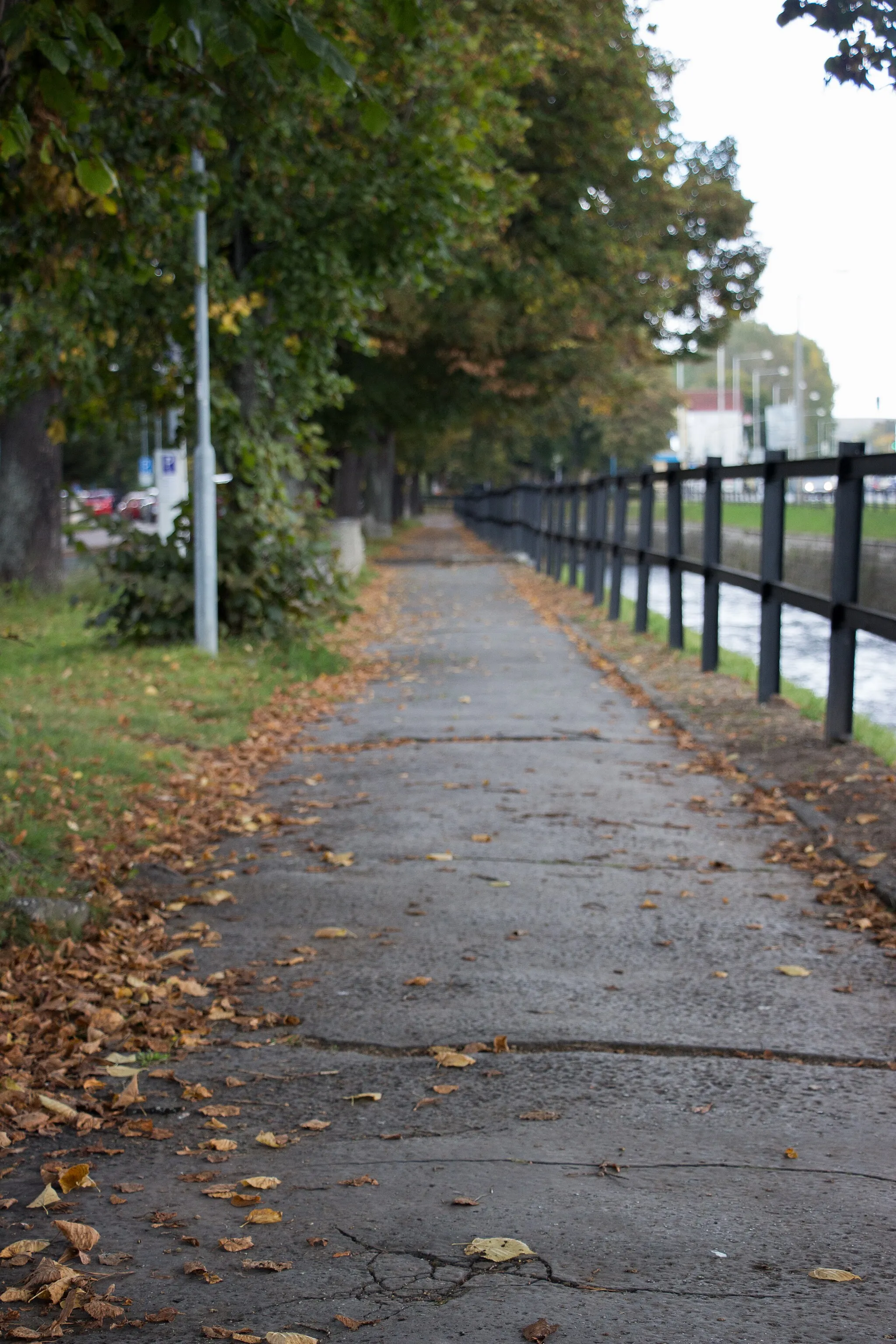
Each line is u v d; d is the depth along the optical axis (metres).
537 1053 4.45
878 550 22.42
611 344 32.75
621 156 27.88
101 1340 2.79
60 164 7.19
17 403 17.52
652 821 7.70
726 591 32.62
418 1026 4.71
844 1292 2.91
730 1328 2.77
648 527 17.41
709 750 9.64
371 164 14.12
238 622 15.55
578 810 7.98
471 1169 3.59
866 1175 3.51
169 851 7.14
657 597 30.44
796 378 55.03
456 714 11.71
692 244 36.19
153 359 15.71
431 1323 2.81
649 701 12.12
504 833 7.47
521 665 15.06
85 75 6.70
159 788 8.53
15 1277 3.06
